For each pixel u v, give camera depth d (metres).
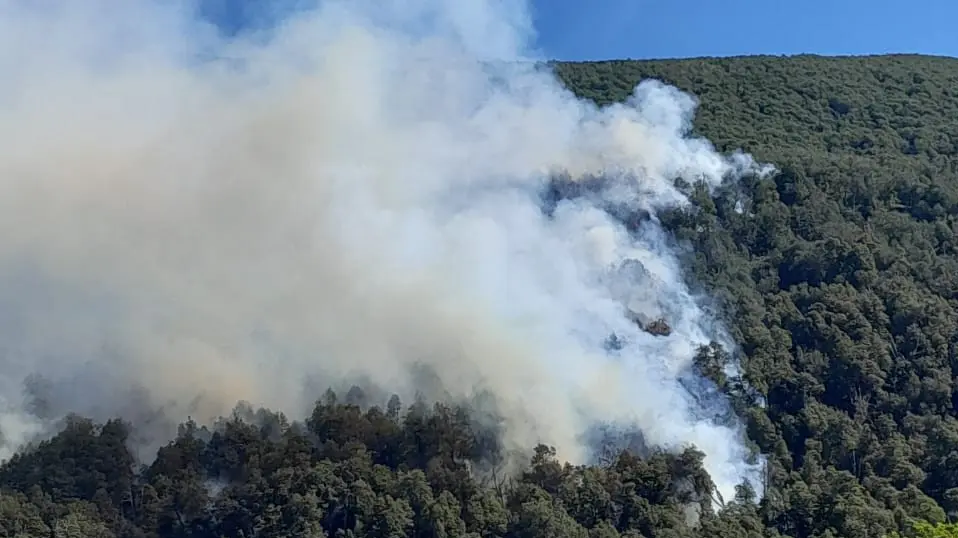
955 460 105.44
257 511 99.56
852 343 124.00
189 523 100.88
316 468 101.19
